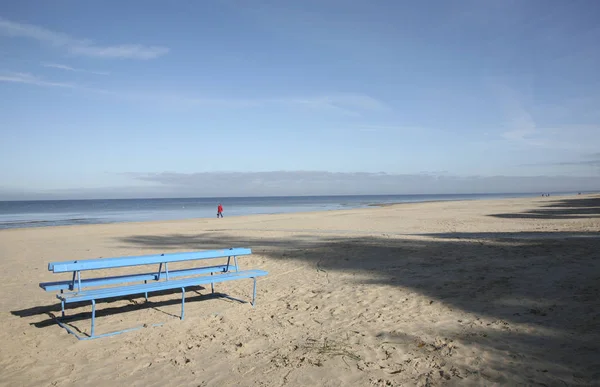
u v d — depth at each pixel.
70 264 5.66
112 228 24.78
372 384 3.87
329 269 9.58
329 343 4.96
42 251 14.31
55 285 6.01
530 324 5.14
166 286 6.04
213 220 31.98
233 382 4.05
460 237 14.44
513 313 5.61
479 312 5.78
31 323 6.09
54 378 4.25
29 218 46.94
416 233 17.03
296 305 6.78
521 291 6.59
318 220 28.53
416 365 4.21
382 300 6.72
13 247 15.66
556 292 6.37
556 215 26.53
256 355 4.73
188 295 7.70
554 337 4.67
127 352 4.93
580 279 6.98
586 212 28.95
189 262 11.48
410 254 10.91
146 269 10.66
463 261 9.42
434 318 5.67
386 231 18.59
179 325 5.90
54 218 46.31
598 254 9.17
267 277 9.09
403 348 4.67
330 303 6.76
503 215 28.17
